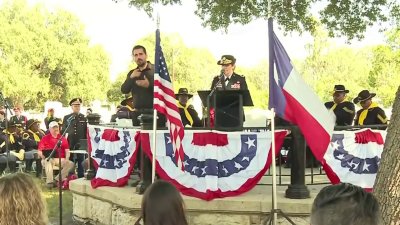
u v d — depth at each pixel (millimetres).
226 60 7375
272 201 5309
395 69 27125
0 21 43125
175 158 5766
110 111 31797
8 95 42594
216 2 11570
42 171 11547
